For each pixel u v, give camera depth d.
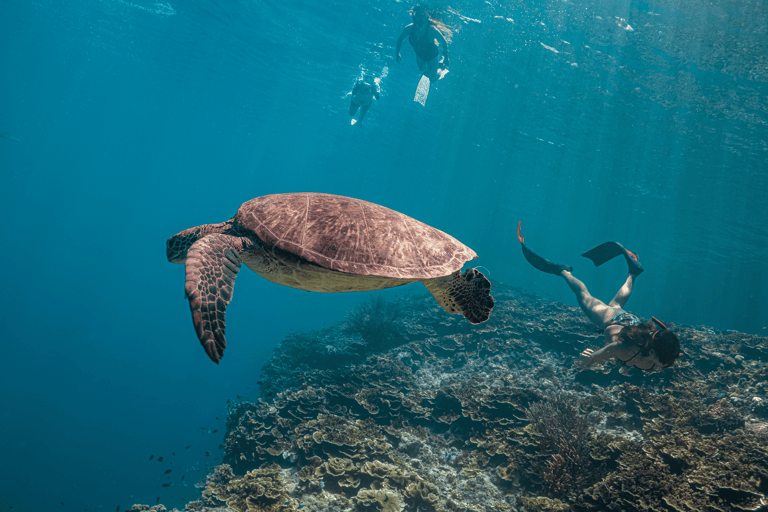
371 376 9.17
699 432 6.10
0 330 34.09
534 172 28.95
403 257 2.35
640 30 11.74
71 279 47.94
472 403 7.78
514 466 6.25
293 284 2.38
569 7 11.88
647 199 26.19
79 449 23.17
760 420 6.27
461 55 16.83
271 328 35.91
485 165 31.50
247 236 2.34
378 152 39.50
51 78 50.38
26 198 72.25
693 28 10.88
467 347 10.56
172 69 31.36
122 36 27.19
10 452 21.77
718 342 9.42
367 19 15.94
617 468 5.55
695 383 7.55
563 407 7.13
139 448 23.28
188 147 81.25
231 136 57.16
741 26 10.20
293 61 22.64
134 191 101.56
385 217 2.63
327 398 8.25
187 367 33.09
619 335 5.02
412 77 19.95
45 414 25.67
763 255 29.91
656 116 15.85
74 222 68.81
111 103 56.06
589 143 20.64
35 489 19.78
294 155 59.47
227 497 6.05
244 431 7.44
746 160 16.55
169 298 49.38
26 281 44.50
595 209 33.62
